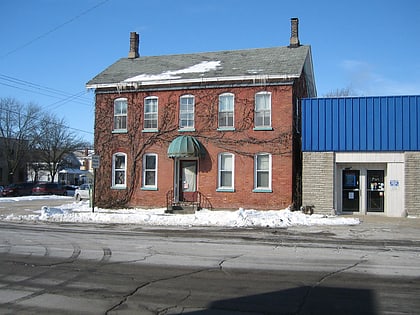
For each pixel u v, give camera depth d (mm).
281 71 22203
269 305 6590
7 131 56844
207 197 23062
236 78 22625
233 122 22938
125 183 24875
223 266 9492
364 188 20531
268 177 22312
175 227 17203
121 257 10555
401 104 19656
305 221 17969
